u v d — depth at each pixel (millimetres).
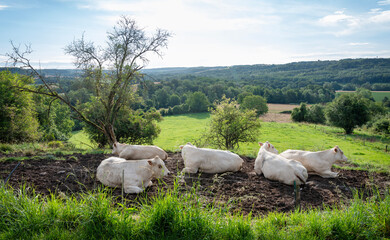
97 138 24438
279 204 6086
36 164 8859
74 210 4551
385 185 7711
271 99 121750
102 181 6922
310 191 7059
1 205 4523
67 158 9891
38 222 4344
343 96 54219
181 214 4375
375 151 30219
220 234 4238
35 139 21203
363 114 51562
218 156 8414
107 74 18406
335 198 6598
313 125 59938
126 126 25359
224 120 22281
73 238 4070
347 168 9531
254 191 6930
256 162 8500
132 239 4148
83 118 18891
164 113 92812
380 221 4531
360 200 5270
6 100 20906
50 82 17797
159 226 4316
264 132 47219
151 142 26906
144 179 6797
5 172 7727
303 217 4863
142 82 19547
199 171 8477
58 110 43875
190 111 97625
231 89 128500
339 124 52250
